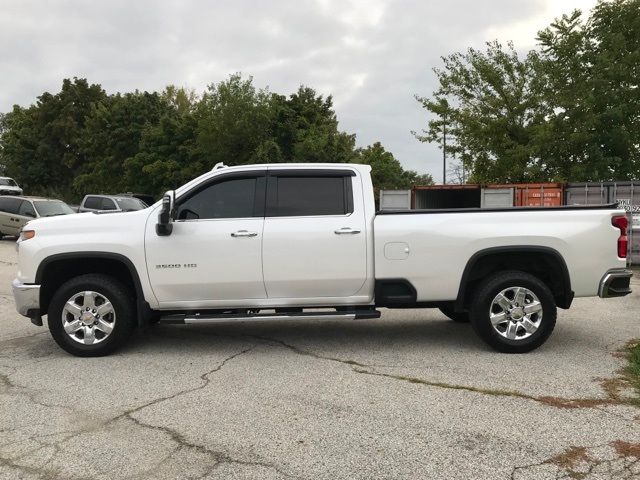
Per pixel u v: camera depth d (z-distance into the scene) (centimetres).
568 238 573
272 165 596
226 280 574
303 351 598
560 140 2328
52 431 391
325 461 344
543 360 555
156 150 3731
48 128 4722
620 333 672
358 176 595
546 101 2350
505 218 581
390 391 466
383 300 585
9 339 666
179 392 469
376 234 577
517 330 580
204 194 590
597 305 869
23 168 4791
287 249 573
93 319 582
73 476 328
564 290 585
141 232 576
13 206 1980
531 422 399
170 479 324
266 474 329
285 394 461
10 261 1466
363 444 366
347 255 578
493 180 2488
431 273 580
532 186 1698
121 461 346
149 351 602
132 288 611
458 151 2544
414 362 552
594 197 1511
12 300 930
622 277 579
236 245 571
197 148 3431
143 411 427
